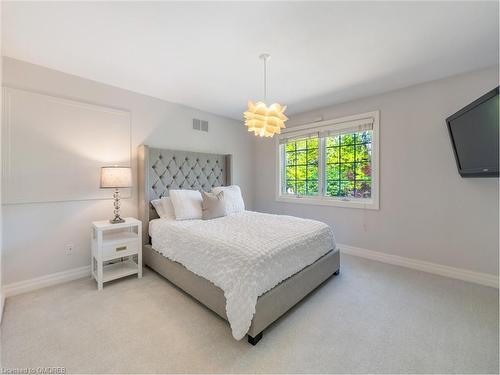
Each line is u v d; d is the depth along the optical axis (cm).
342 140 363
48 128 244
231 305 167
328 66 243
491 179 246
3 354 150
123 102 299
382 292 234
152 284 251
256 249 181
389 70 252
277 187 443
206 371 140
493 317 191
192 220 289
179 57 224
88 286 245
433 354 152
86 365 143
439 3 156
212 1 154
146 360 147
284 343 164
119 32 187
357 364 145
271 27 181
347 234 355
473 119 209
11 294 224
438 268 278
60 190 252
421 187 288
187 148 370
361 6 159
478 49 211
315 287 231
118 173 259
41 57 224
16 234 228
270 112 198
